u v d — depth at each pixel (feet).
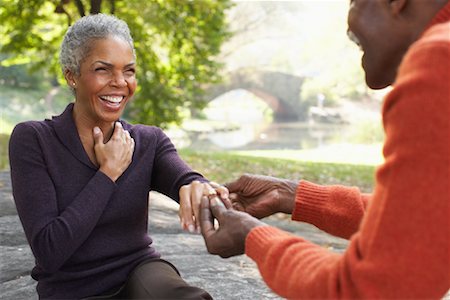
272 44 183.73
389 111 3.31
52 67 42.73
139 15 40.93
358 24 3.83
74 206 5.51
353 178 35.17
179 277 5.79
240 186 5.52
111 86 5.85
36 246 5.48
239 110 230.07
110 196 5.68
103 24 5.84
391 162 3.20
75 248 5.51
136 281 5.72
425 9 3.61
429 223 3.08
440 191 3.09
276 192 5.38
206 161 37.58
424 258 3.08
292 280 3.59
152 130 6.39
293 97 175.94
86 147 5.97
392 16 3.71
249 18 151.94
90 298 5.73
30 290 9.60
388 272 3.13
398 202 3.14
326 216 5.20
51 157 5.76
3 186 19.07
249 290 9.98
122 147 5.82
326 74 175.32
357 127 98.07
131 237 6.02
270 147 106.11
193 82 44.39
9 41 40.42
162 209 17.75
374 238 3.20
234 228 4.25
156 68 42.80
